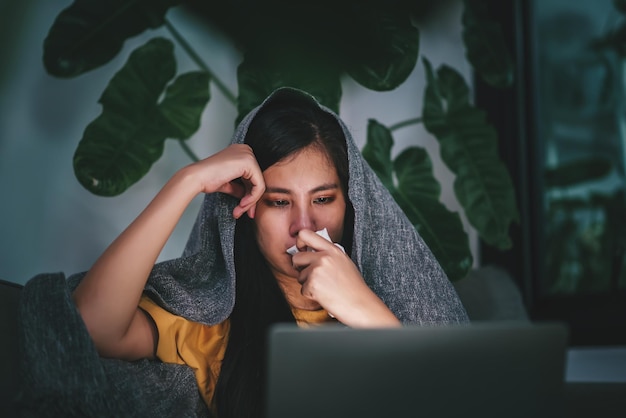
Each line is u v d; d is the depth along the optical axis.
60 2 2.62
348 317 1.10
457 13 3.06
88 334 1.02
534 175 2.88
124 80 2.28
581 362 2.43
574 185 2.78
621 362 2.38
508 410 0.65
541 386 0.66
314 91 2.31
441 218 2.37
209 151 2.76
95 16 2.27
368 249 1.34
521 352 0.65
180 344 1.23
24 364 1.02
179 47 2.76
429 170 2.42
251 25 2.37
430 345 0.64
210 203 1.29
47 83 2.56
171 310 1.22
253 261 1.33
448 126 2.56
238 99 2.30
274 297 1.32
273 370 0.63
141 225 1.13
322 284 1.12
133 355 1.17
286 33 2.34
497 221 2.53
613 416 1.02
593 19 2.80
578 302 2.71
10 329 1.05
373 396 0.64
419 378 0.64
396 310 1.32
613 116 2.74
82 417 1.01
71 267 2.53
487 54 2.66
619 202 2.69
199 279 1.29
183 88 2.35
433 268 1.34
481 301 1.86
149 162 2.26
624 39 2.72
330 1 2.34
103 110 2.25
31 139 2.52
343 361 0.63
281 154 1.26
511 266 2.88
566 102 2.86
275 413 0.63
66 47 2.23
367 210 1.33
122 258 1.11
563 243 2.80
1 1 2.53
